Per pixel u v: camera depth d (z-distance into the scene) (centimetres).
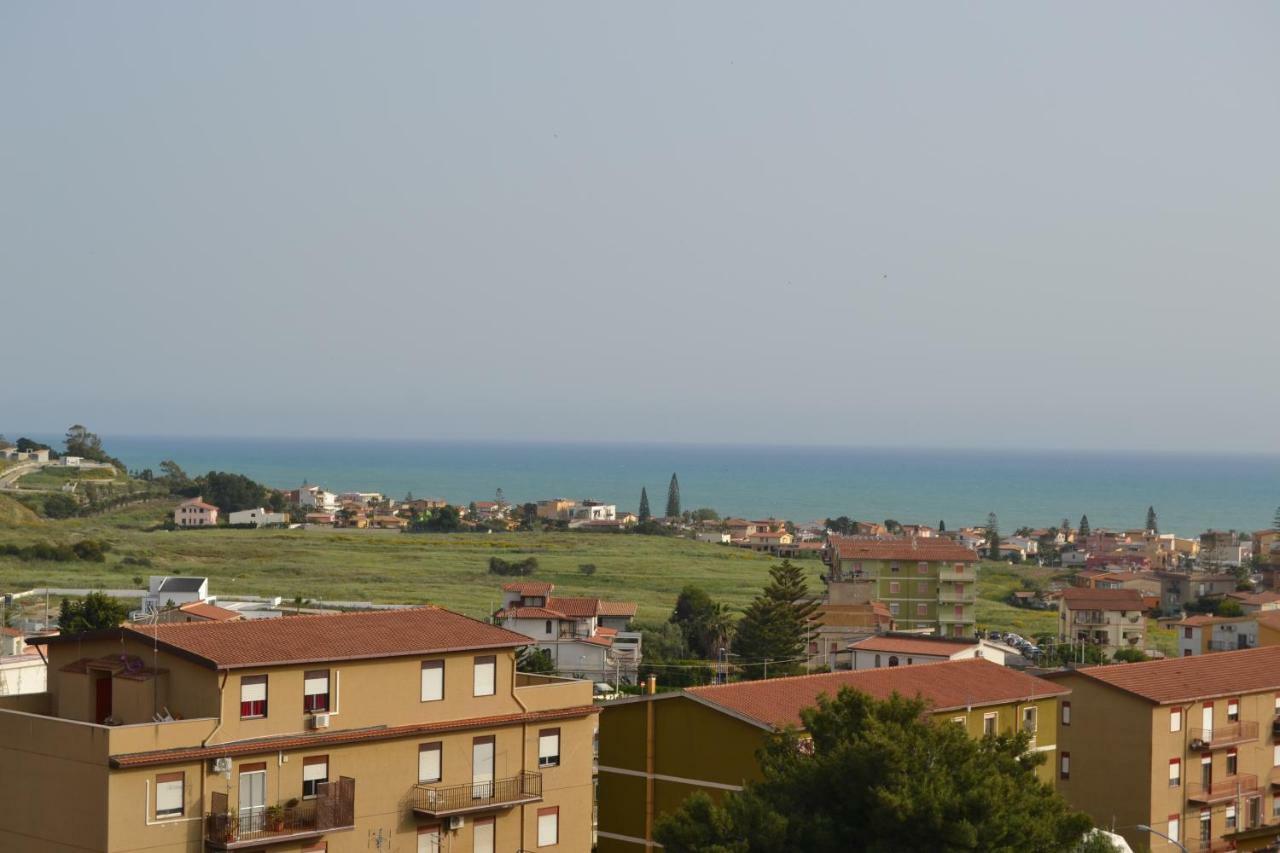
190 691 5109
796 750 5284
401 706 5450
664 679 13538
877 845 4550
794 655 14538
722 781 6222
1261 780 8156
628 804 6538
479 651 5666
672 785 6400
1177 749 7750
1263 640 13812
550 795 5841
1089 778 7844
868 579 18350
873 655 12475
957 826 4447
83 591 18850
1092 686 7838
